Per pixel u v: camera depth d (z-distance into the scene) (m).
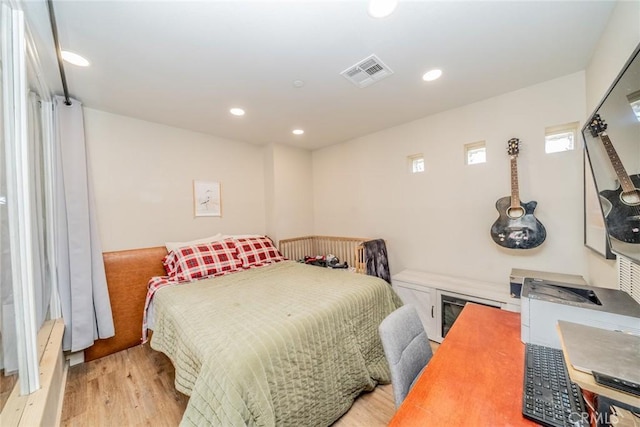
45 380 1.37
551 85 2.05
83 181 2.20
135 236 2.64
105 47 1.53
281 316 1.56
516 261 2.29
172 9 1.25
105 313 2.28
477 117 2.44
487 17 1.36
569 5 1.29
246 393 1.10
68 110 2.13
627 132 0.91
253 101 2.32
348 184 3.69
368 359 1.87
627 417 0.60
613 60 1.36
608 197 1.13
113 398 1.79
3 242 1.17
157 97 2.19
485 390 0.83
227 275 2.55
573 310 1.02
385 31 1.45
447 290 2.30
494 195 2.38
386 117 2.79
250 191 3.68
